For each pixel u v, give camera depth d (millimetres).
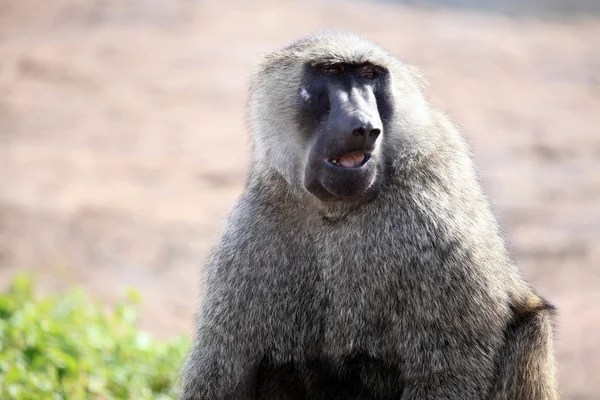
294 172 13617
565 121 43406
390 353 13320
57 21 55125
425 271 13102
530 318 13875
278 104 13820
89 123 42312
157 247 30719
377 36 52812
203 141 41031
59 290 26547
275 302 13586
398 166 13438
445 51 51625
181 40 52312
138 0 58031
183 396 14008
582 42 56188
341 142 12883
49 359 18031
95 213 32750
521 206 34625
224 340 13719
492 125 42219
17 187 34531
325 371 13578
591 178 37438
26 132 41031
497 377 13422
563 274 29219
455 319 13109
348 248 13328
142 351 19531
